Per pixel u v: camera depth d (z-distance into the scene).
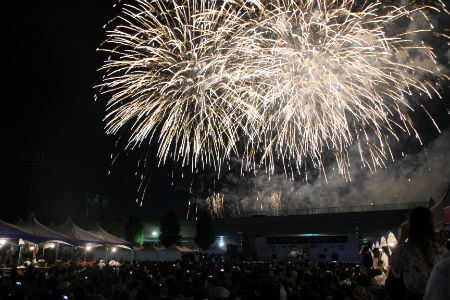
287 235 66.38
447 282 2.43
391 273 4.39
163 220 63.62
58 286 11.52
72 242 26.22
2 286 9.23
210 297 8.30
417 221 4.20
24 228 23.02
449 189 12.13
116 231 72.31
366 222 61.16
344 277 13.52
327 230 63.62
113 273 16.30
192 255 42.31
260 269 15.12
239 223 70.00
